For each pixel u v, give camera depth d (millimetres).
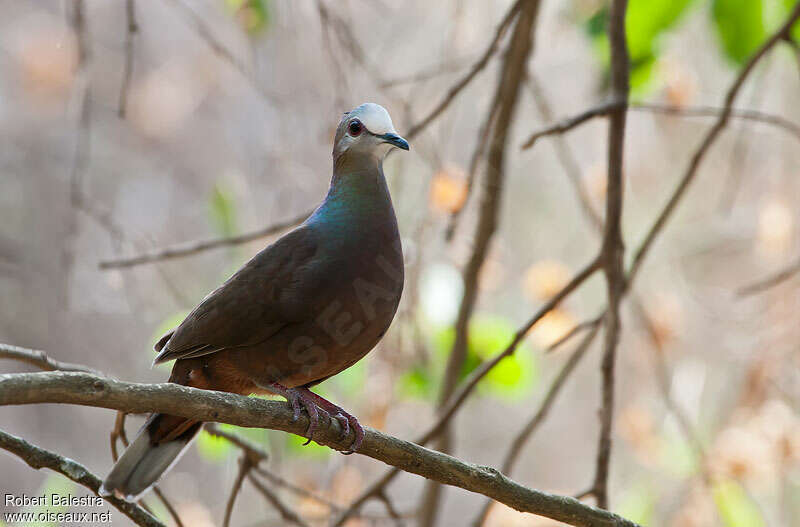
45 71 20109
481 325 11031
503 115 9758
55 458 6582
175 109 20375
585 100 17172
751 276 16266
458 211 9312
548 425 21203
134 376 20234
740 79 9047
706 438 14312
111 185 21391
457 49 11984
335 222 7195
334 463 11070
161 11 20594
